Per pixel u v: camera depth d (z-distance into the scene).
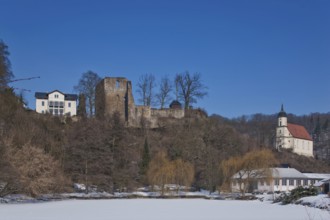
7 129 69.31
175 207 53.22
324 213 46.00
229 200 72.19
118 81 117.25
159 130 115.12
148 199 71.25
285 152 151.00
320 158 167.38
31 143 69.94
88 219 38.12
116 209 48.97
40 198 63.91
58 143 77.88
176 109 121.94
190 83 126.31
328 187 76.12
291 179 101.25
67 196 70.12
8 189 58.94
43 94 137.38
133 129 111.50
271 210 49.84
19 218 37.91
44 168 62.25
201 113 125.94
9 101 77.44
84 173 76.44
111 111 115.44
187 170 81.38
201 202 64.69
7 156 57.78
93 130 80.44
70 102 137.12
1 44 66.25
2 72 58.78
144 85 127.56
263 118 199.75
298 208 53.19
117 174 77.50
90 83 125.56
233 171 84.00
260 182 84.25
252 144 132.50
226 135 117.88
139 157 92.75
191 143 106.12
